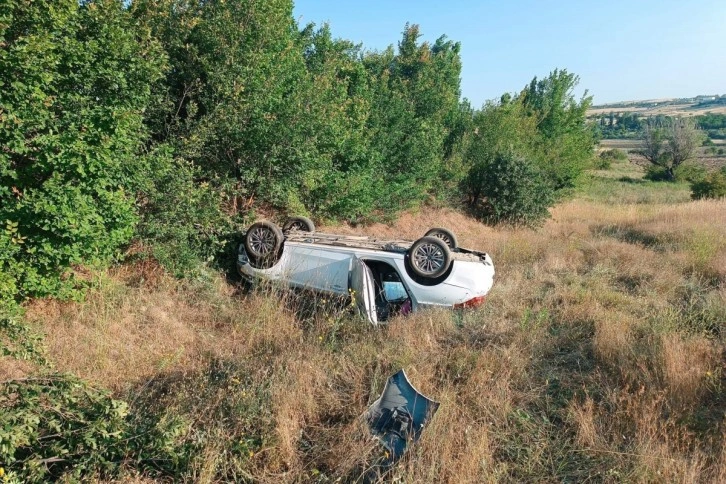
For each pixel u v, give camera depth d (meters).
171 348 5.84
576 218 19.47
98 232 5.78
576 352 6.02
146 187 6.89
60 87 5.89
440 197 16.75
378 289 7.63
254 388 4.65
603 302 7.88
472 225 16.56
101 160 5.64
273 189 9.49
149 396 4.69
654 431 4.30
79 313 5.90
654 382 5.05
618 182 40.50
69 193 5.34
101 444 3.49
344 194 11.30
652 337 6.12
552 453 4.17
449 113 18.56
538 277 9.80
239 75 8.60
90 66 5.94
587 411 4.58
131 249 7.29
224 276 8.12
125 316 6.18
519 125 20.72
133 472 3.54
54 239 5.46
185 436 3.89
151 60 6.54
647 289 8.84
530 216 16.84
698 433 4.38
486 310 7.32
